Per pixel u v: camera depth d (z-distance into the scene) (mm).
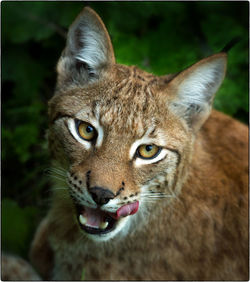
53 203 8523
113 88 7348
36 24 11805
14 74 11836
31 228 9852
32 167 11609
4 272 8820
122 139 6957
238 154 8469
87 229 7148
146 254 8031
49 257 9164
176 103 7555
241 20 12250
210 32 12047
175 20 12250
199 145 8203
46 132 8219
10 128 11922
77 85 7621
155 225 7879
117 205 6820
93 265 8164
